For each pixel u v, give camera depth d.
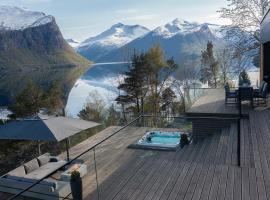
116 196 6.76
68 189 9.08
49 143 24.56
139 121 17.23
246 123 11.40
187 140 12.36
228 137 10.57
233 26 28.22
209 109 13.01
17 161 24.78
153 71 38.47
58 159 11.52
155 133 15.07
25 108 30.86
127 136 14.89
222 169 7.29
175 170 7.57
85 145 13.92
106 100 42.34
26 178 9.40
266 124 10.39
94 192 7.51
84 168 10.12
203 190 6.36
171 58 39.97
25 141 26.64
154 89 38.91
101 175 10.07
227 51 29.34
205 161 9.35
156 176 7.39
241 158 7.95
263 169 7.07
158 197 6.38
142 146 12.73
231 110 12.63
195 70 41.22
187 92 16.00
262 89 13.30
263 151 8.07
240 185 6.40
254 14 27.42
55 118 11.18
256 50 27.41
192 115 12.54
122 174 7.87
